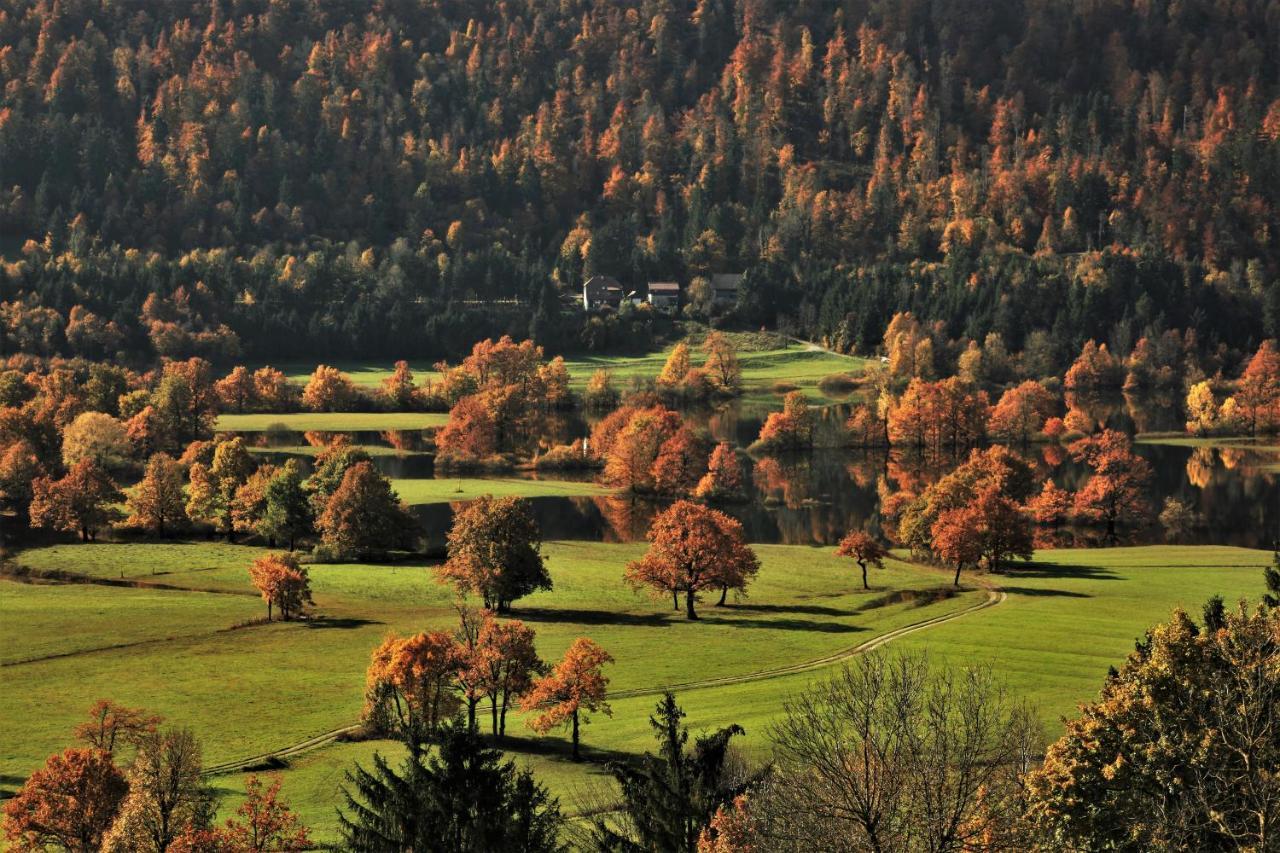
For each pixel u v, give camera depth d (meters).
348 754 115.06
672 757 73.88
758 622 166.50
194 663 147.12
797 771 65.25
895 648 144.25
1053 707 113.44
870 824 55.88
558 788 100.50
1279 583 86.50
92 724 112.88
